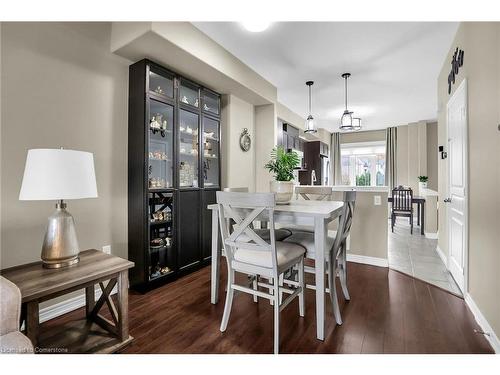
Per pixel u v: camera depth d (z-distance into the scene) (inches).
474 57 77.9
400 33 100.1
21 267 58.6
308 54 117.0
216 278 84.4
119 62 94.8
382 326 70.2
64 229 59.9
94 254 68.0
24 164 70.6
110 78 91.9
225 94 139.8
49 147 75.8
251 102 153.9
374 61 124.0
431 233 187.2
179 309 80.3
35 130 72.9
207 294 91.8
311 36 102.4
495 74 62.9
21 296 44.6
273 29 97.7
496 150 62.7
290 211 69.3
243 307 81.4
